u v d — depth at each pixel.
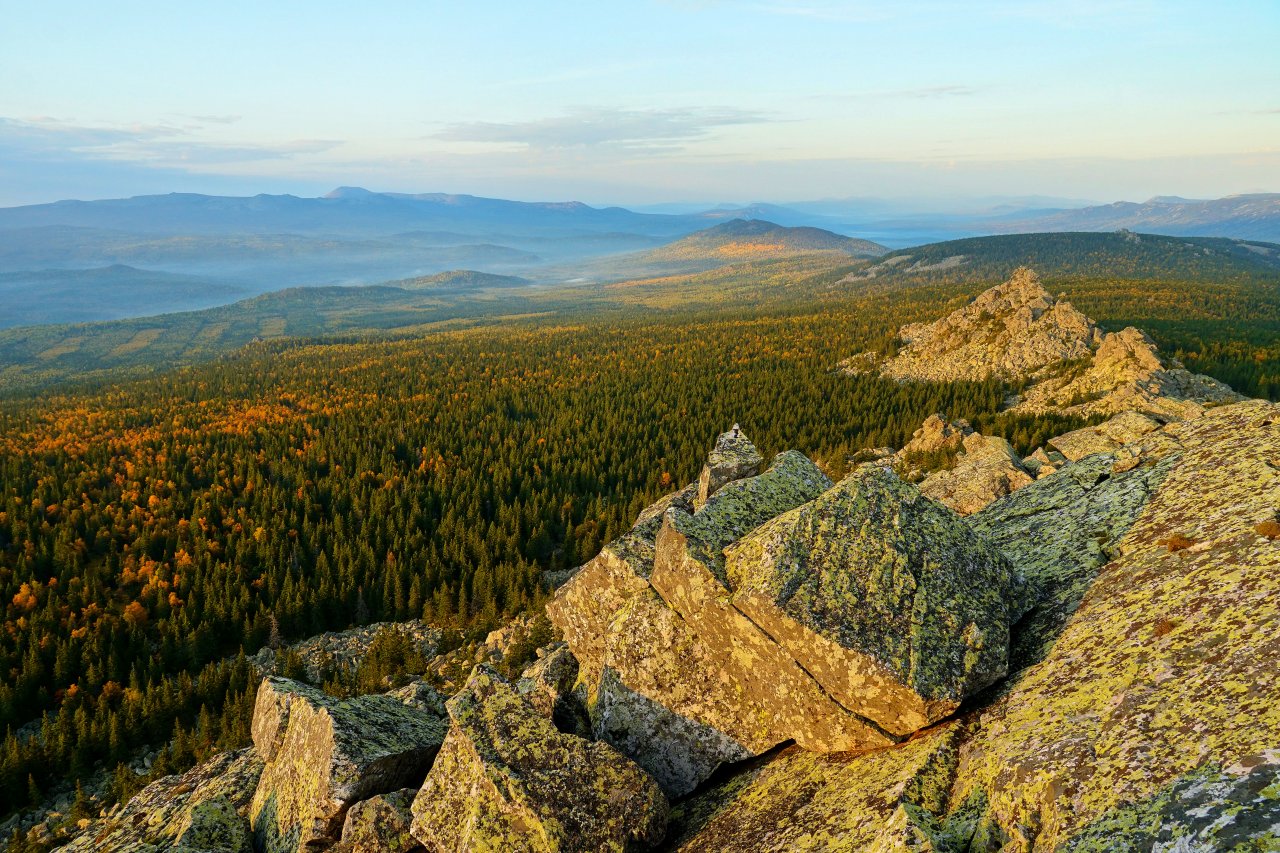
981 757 12.50
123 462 176.12
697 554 17.89
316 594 107.12
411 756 20.17
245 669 89.38
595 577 21.73
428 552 121.94
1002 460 53.53
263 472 172.38
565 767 16.12
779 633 15.70
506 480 153.00
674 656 18.00
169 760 73.88
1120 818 9.33
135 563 126.19
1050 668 13.99
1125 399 134.62
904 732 14.43
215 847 19.91
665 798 16.17
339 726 20.34
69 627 105.50
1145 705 11.20
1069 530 19.81
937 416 133.25
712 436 177.38
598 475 158.50
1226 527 15.27
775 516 20.28
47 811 73.38
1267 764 8.73
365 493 149.00
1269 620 11.39
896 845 10.62
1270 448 18.05
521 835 14.97
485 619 99.50
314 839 18.62
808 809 13.76
